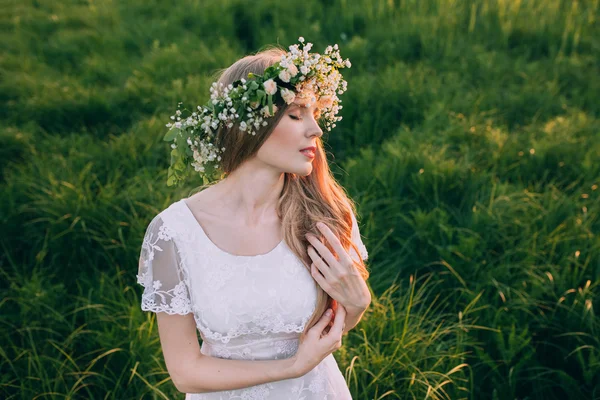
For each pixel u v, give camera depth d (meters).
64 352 3.21
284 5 8.22
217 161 1.90
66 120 6.10
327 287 1.83
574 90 6.12
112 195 4.41
